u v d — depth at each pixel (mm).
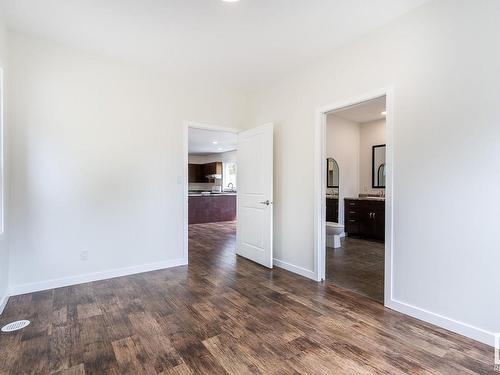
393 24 2393
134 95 3348
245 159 4043
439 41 2088
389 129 2398
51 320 2201
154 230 3506
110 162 3197
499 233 1812
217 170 10000
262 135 3684
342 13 2303
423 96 2178
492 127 1836
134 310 2381
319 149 3096
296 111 3404
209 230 6566
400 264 2330
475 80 1906
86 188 3055
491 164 1843
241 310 2385
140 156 3396
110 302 2545
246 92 4215
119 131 3252
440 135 2082
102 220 3156
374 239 5398
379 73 2498
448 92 2037
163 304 2502
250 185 3934
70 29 2570
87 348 1831
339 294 2729
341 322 2172
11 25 2502
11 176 2645
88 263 3074
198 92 3820
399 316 2266
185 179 3730
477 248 1905
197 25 2494
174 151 3645
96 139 3107
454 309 2016
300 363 1679
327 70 3002
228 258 4070
